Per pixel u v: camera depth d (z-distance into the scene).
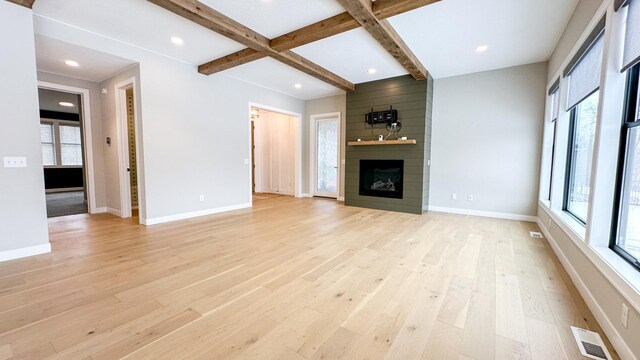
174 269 2.51
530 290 2.16
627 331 1.41
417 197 5.03
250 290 2.13
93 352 1.44
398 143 5.02
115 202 4.82
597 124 2.01
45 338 1.54
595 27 2.23
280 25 3.22
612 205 1.94
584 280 2.07
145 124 3.98
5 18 2.61
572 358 1.43
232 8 2.86
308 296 2.04
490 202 4.82
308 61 4.29
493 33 3.38
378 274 2.43
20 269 2.48
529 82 4.41
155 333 1.60
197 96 4.61
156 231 3.77
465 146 4.99
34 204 2.84
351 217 4.75
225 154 5.15
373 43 3.67
